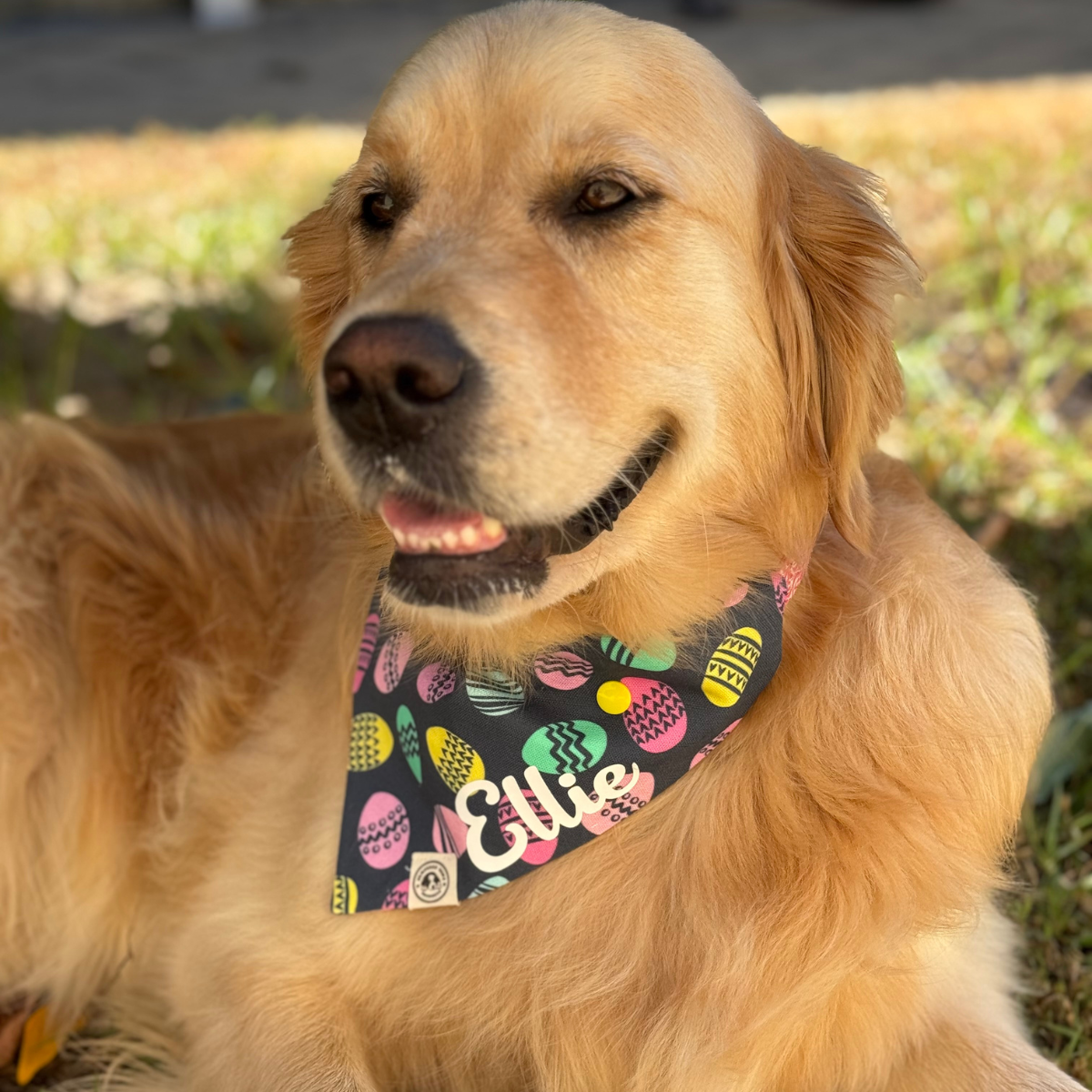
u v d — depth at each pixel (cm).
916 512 72
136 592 86
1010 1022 71
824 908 65
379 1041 71
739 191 67
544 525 62
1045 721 69
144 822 83
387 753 71
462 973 69
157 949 81
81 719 84
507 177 64
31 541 86
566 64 64
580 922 68
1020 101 249
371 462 61
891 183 190
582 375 62
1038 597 101
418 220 65
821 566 70
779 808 66
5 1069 77
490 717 69
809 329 70
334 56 370
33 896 84
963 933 68
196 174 224
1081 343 137
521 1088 70
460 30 67
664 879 68
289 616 82
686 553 67
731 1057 65
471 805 69
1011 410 121
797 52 344
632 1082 67
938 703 66
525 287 62
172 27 426
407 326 59
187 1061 73
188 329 152
